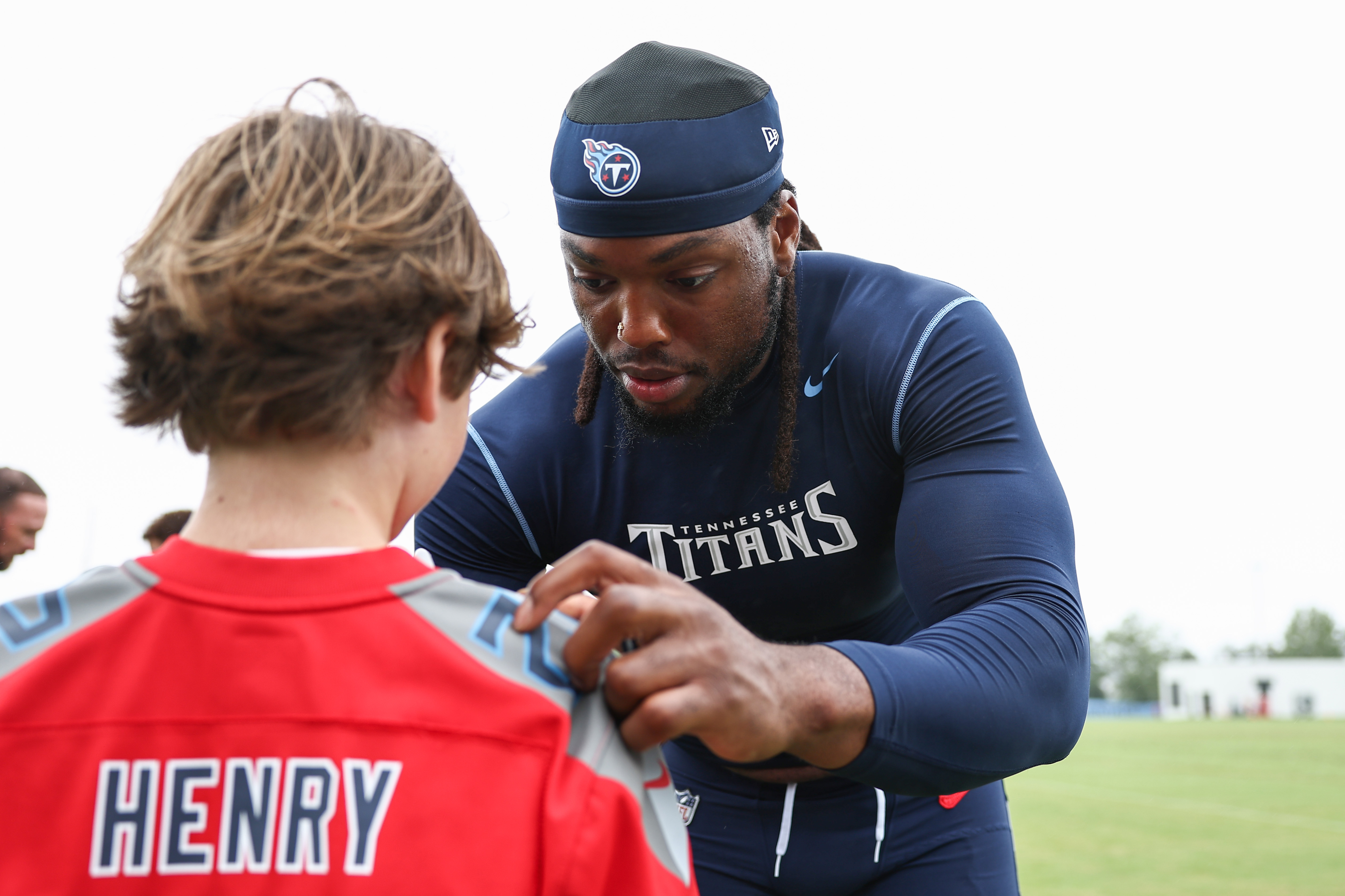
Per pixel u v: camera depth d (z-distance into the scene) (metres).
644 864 0.90
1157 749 24.44
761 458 1.91
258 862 0.86
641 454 1.96
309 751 0.88
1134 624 100.06
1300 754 22.19
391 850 0.86
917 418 1.72
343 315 0.92
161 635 0.91
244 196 0.98
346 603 0.93
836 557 1.96
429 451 1.03
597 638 0.93
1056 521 1.56
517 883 0.87
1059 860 8.55
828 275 1.94
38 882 0.86
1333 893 7.06
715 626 0.96
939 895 2.10
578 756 0.91
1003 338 1.81
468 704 0.91
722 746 0.99
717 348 1.65
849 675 1.11
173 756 0.88
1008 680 1.26
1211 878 7.67
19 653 0.92
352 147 1.02
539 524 2.05
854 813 2.11
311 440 0.95
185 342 0.95
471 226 1.06
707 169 1.57
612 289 1.63
